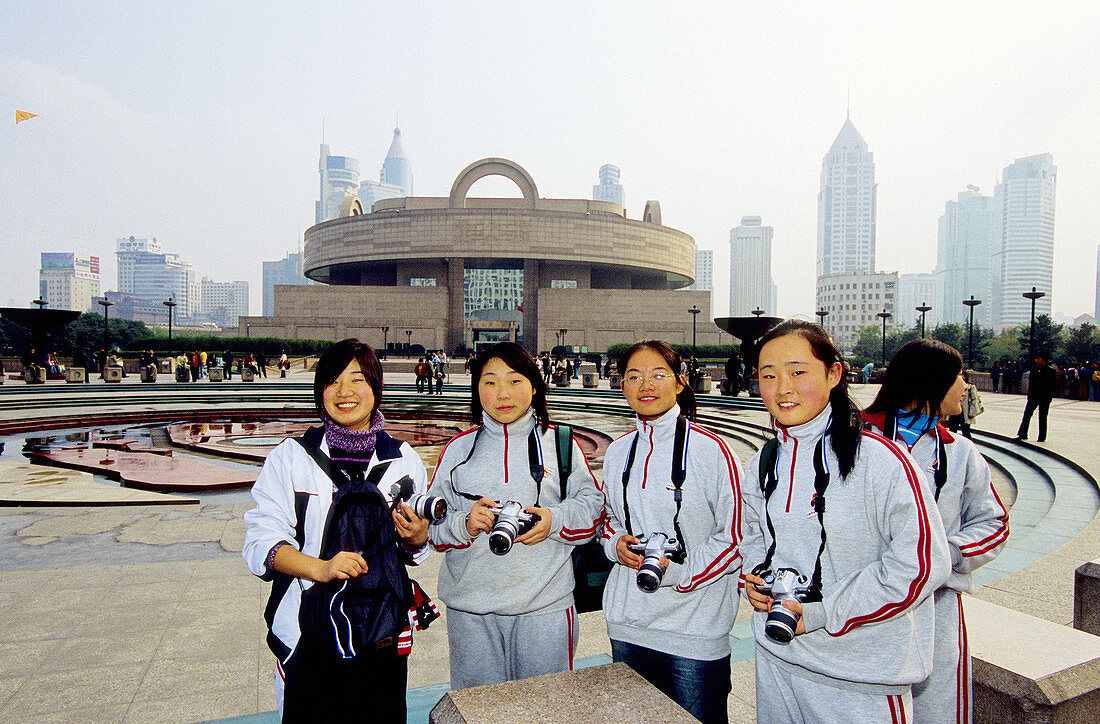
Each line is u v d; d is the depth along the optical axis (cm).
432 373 2741
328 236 6981
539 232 6444
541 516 238
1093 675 238
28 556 637
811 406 193
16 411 1880
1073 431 1315
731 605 248
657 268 7144
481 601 259
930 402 236
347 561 191
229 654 398
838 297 14675
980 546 220
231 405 2145
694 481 242
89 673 371
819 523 190
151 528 741
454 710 165
